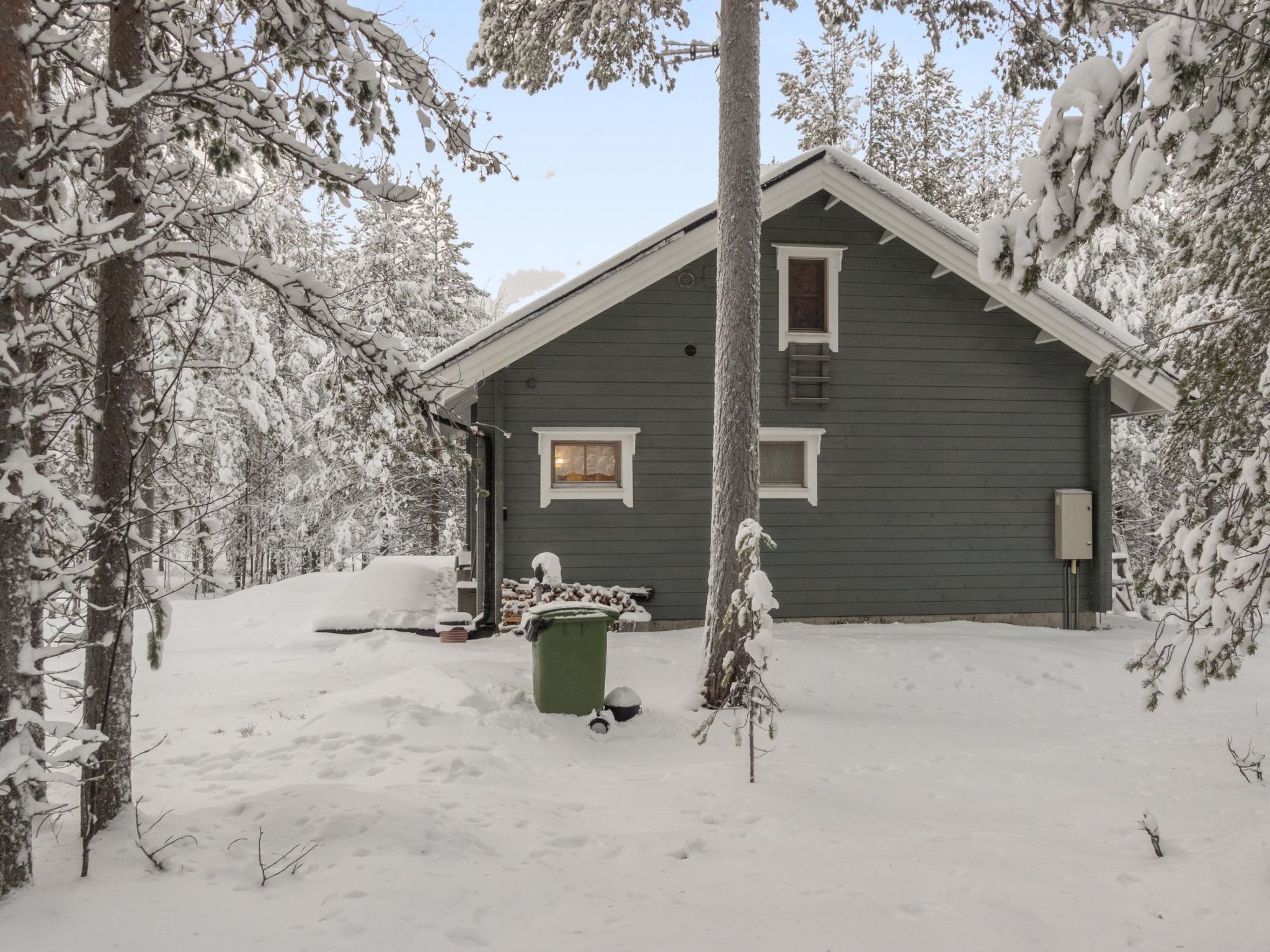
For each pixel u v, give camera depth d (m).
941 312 14.27
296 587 17.97
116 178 5.09
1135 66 4.96
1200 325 7.46
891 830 5.80
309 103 6.32
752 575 7.17
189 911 4.01
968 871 4.91
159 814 5.39
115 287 5.02
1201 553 6.11
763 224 13.99
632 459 13.58
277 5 5.79
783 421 13.96
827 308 14.05
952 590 14.20
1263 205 7.38
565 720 8.36
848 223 14.14
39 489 3.88
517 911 4.20
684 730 8.42
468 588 13.45
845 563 14.00
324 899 4.18
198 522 5.04
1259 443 6.03
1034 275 5.48
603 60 12.55
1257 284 7.27
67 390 5.19
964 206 29.39
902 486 14.15
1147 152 4.80
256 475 26.19
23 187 4.28
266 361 21.70
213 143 6.80
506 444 13.35
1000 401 14.37
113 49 5.26
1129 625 14.62
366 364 5.92
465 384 12.84
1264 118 5.34
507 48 12.27
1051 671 11.27
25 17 4.39
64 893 4.11
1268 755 7.93
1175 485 23.94
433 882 4.39
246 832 5.05
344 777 6.61
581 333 13.49
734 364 9.38
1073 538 14.15
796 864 5.04
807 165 13.50
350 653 12.02
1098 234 23.27
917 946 3.93
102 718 4.65
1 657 3.97
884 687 10.64
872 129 29.47
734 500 9.22
